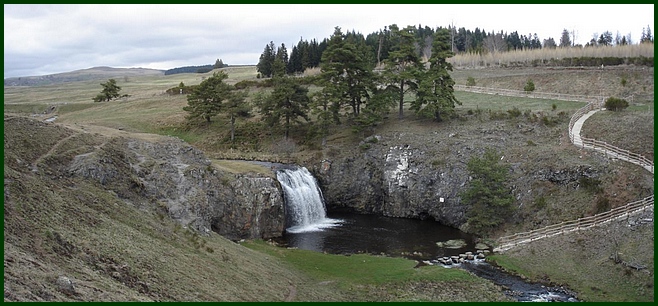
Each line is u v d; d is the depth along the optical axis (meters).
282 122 83.12
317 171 68.44
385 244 51.41
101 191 35.47
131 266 25.92
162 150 48.06
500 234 51.62
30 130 38.53
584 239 43.47
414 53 71.75
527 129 62.88
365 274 40.94
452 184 58.69
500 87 89.62
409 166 63.28
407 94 92.81
